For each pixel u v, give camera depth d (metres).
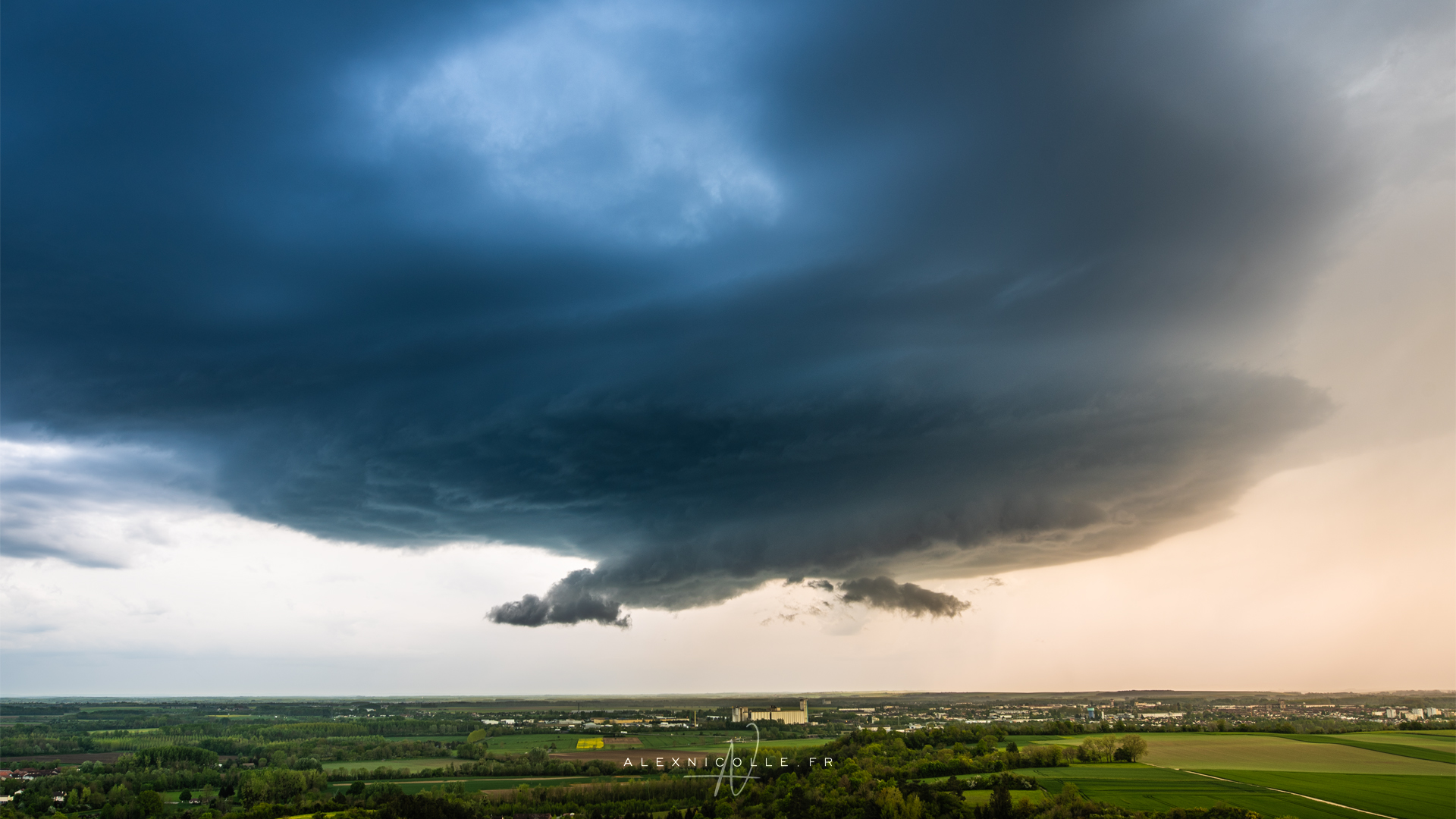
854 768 187.88
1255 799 147.25
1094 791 155.00
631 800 186.62
